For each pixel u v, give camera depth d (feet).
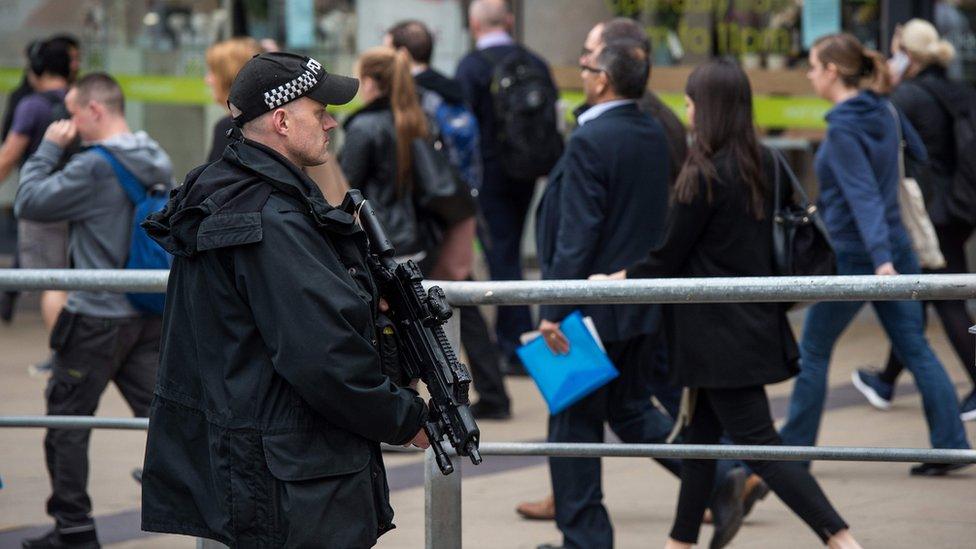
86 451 39.86
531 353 36.99
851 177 46.14
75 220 40.11
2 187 97.45
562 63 84.38
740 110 34.99
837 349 71.82
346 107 81.41
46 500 43.60
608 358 37.55
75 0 91.86
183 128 89.40
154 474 24.48
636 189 37.65
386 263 24.88
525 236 88.22
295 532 22.97
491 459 51.47
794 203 36.29
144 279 31.65
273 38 89.25
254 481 23.16
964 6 80.12
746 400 35.29
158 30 90.48
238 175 23.54
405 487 46.78
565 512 37.29
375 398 22.97
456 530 30.76
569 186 37.35
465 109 60.29
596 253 37.55
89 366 39.96
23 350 73.31
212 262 23.32
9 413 57.52
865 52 47.03
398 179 51.47
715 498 37.70
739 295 28.22
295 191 23.27
